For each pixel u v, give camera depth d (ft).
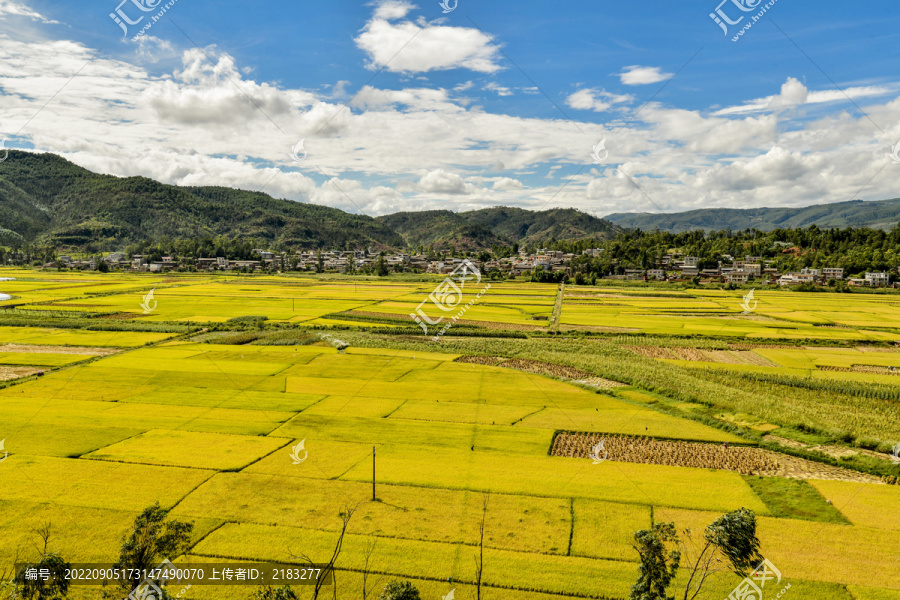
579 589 101.30
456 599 98.07
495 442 174.81
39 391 225.76
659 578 96.89
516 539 117.29
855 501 138.41
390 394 229.04
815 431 187.32
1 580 97.19
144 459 155.63
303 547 112.78
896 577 105.81
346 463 155.43
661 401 226.79
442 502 132.98
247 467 151.64
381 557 109.81
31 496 131.54
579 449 172.24
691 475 152.56
